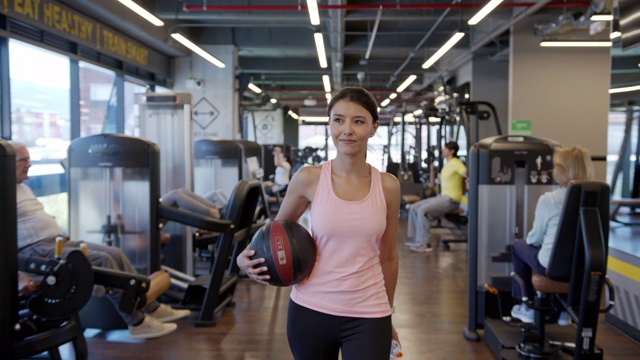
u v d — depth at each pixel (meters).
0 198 2.47
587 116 7.86
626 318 3.88
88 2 6.26
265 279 1.70
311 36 10.43
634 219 3.79
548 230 2.87
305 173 1.76
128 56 8.30
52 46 6.06
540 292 2.94
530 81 7.85
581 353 2.64
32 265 2.89
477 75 10.93
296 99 19.09
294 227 1.73
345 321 1.67
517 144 3.57
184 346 3.61
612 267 4.07
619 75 4.10
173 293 4.56
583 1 6.68
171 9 7.68
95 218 4.18
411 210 7.46
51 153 6.23
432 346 3.62
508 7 7.11
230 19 8.60
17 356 2.59
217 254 4.02
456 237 8.05
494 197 3.61
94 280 3.19
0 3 4.88
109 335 3.80
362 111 1.66
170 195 4.81
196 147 6.38
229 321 4.15
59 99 6.46
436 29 9.49
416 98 18.09
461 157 11.54
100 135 4.14
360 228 1.65
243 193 4.07
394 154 22.59
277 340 3.72
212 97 10.54
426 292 5.06
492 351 3.50
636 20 3.79
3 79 5.24
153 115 5.34
